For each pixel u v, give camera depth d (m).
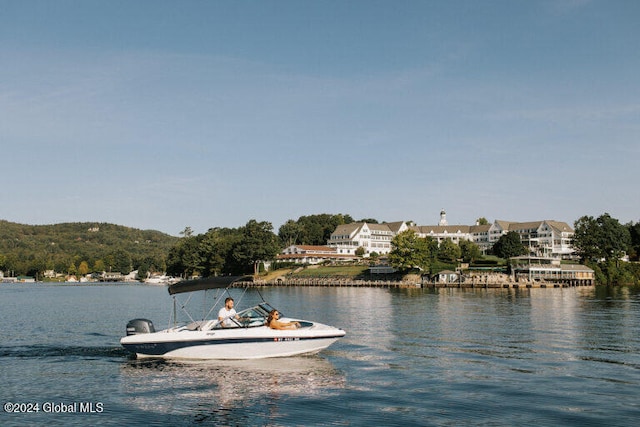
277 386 18.73
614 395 17.38
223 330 22.94
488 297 74.88
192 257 163.38
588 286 115.75
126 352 25.02
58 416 15.51
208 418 15.28
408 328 34.59
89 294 96.25
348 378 19.86
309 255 171.12
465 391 17.94
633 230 153.00
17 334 31.98
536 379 19.61
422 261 121.81
